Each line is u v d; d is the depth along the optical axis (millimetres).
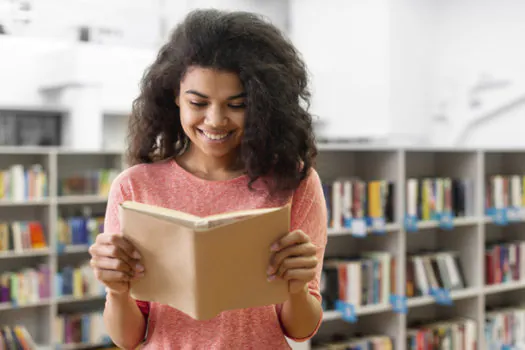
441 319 4586
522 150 4691
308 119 1343
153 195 1348
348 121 7609
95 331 4961
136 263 1189
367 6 7312
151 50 6879
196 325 1304
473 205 4445
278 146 1278
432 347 4242
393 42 7078
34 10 6430
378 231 3941
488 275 4609
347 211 3928
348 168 4336
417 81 7219
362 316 4277
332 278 3863
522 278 4781
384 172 4152
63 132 6531
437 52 7254
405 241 4445
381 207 3977
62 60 6410
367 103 7344
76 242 4914
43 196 4906
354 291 3930
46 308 4898
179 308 1149
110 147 7027
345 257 4164
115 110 6633
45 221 4926
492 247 4676
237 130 1277
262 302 1191
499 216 4512
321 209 1386
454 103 7047
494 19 6625
